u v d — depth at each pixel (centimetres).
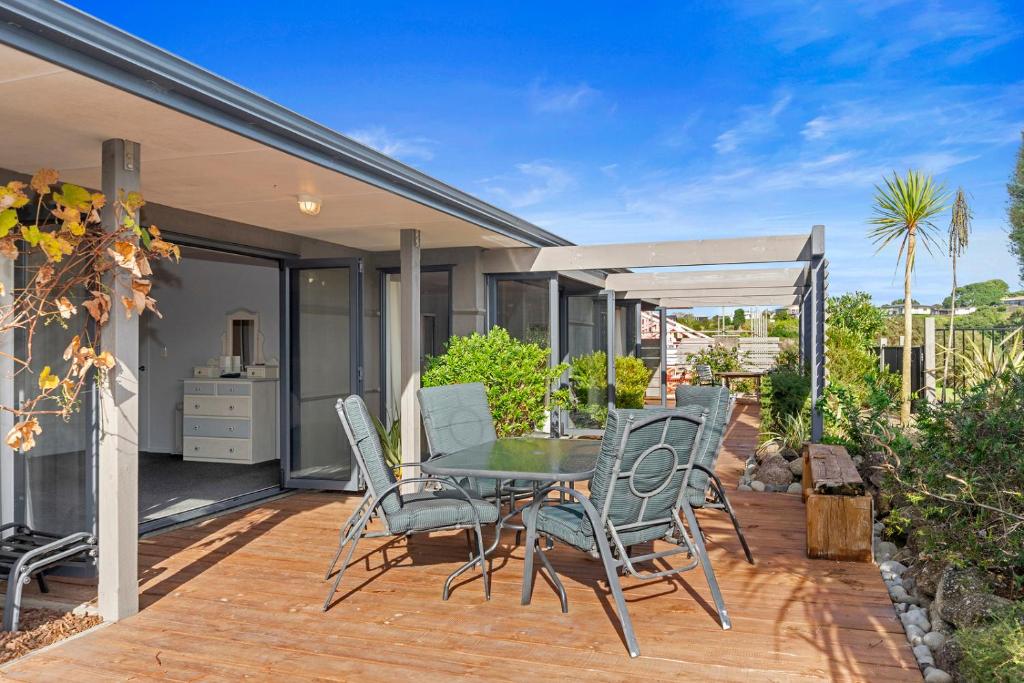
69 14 263
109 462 380
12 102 315
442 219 621
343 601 405
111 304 380
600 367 1123
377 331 843
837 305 1736
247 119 359
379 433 769
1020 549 347
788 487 691
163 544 523
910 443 468
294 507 642
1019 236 888
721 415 481
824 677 310
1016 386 411
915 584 410
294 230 684
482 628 365
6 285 449
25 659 334
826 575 445
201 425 898
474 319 826
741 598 405
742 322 2983
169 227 572
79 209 371
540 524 393
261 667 324
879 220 948
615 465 341
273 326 920
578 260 807
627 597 407
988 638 286
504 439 528
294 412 715
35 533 445
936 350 908
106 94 305
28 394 460
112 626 371
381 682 308
